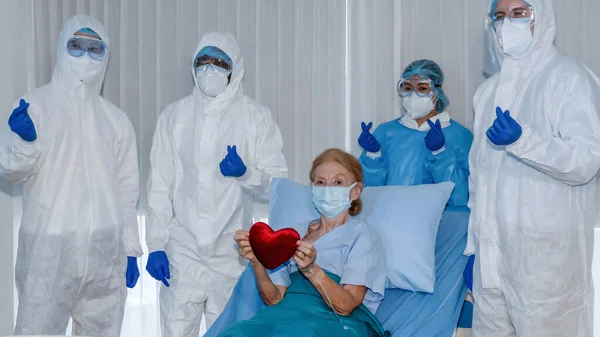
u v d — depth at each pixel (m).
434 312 2.36
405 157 3.10
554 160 2.13
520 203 2.26
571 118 2.19
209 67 2.91
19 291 2.76
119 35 3.45
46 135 2.71
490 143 2.38
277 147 3.03
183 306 2.86
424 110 3.07
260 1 3.51
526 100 2.32
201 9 3.48
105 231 2.78
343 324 2.13
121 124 2.91
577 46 3.28
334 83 3.58
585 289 2.29
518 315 2.28
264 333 2.00
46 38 3.41
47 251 2.68
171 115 3.00
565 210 2.23
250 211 3.13
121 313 2.88
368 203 2.63
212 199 2.90
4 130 2.74
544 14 2.33
